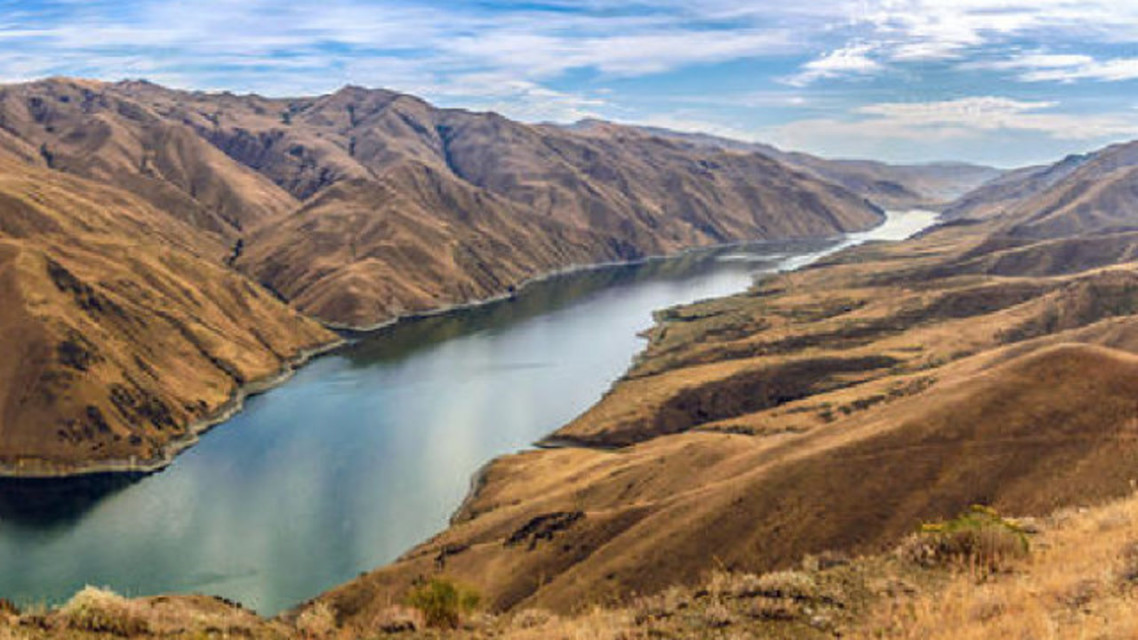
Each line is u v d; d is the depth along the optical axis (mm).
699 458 77688
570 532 63625
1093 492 46844
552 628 12023
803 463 57531
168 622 11562
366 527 93375
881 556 13867
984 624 9477
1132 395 53250
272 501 103375
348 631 12422
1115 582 9922
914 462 54500
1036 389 57562
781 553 50594
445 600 13117
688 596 12328
